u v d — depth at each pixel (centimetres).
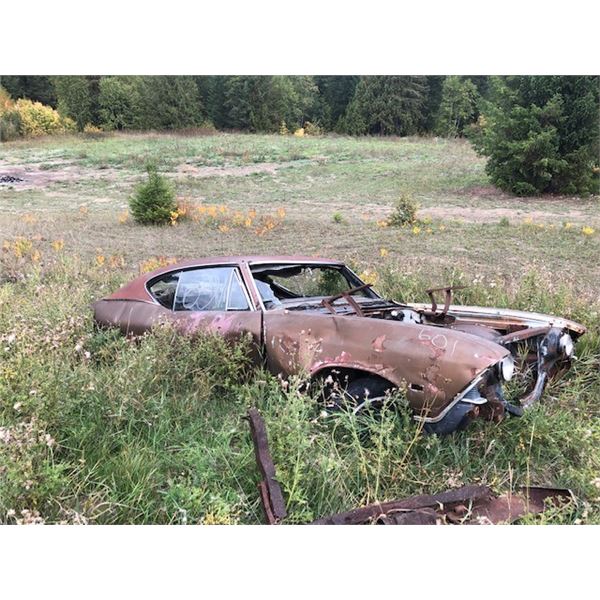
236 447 336
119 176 2633
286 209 1884
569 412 390
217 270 447
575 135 2147
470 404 318
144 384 371
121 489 298
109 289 725
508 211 1859
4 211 1845
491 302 621
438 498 278
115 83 4144
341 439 340
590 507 283
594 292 760
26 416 319
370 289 499
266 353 396
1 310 562
